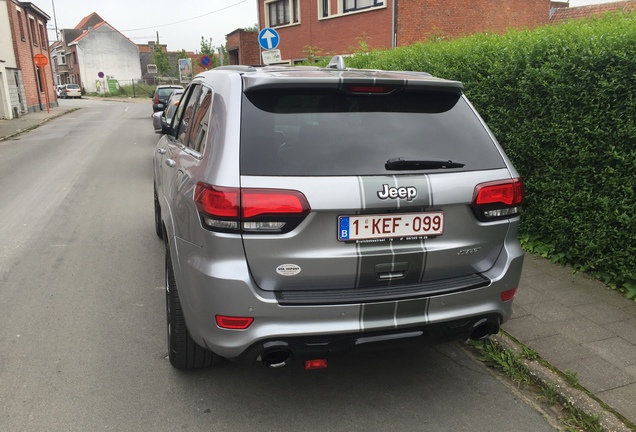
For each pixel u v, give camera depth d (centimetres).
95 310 418
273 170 248
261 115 263
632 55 393
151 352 355
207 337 262
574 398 296
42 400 301
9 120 2352
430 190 260
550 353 342
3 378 322
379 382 325
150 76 7681
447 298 267
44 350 356
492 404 304
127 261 530
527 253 518
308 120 267
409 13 1675
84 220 687
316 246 251
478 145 288
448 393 314
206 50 3972
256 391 313
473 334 296
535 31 519
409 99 290
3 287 463
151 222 677
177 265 286
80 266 516
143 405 297
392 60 778
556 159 471
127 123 2228
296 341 251
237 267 246
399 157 264
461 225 272
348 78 269
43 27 3303
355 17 1856
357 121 272
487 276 281
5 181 960
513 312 399
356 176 253
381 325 257
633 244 413
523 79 484
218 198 244
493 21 1808
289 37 2253
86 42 6806
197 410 294
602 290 435
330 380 327
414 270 268
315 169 251
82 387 314
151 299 440
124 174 1021
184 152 328
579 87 435
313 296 251
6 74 2417
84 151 1356
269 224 245
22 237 611
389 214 256
